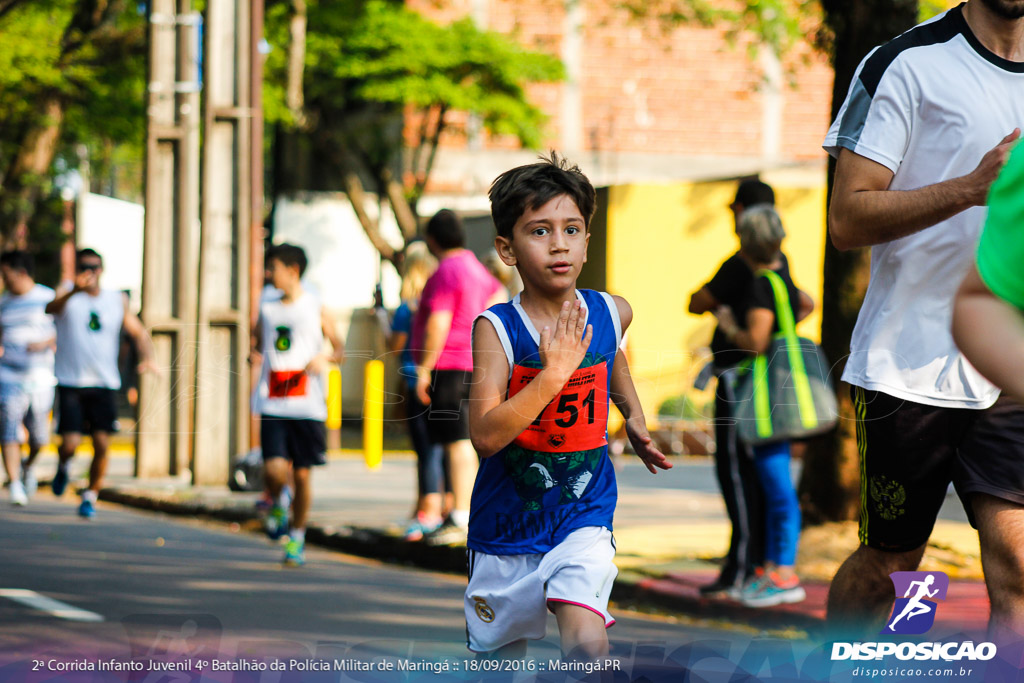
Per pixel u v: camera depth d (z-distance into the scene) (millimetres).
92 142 52875
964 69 7852
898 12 14719
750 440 11555
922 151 7926
